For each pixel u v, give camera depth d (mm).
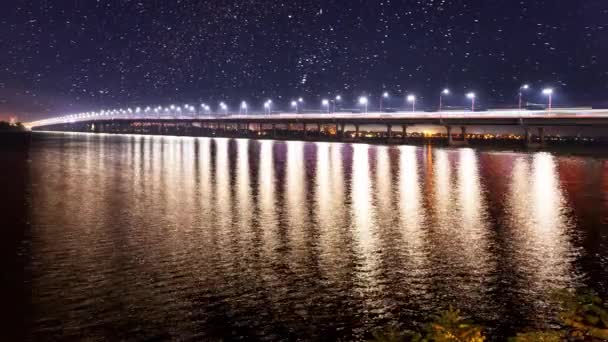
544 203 40156
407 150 112625
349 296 19641
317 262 23688
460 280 21281
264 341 16391
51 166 70312
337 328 17188
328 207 37719
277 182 52750
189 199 41250
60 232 29469
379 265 23219
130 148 116125
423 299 19359
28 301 19219
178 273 22188
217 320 17750
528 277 21672
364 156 91750
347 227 30828
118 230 29953
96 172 62344
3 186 49094
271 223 31938
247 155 93188
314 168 68250
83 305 18891
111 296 19672
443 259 24156
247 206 38031
